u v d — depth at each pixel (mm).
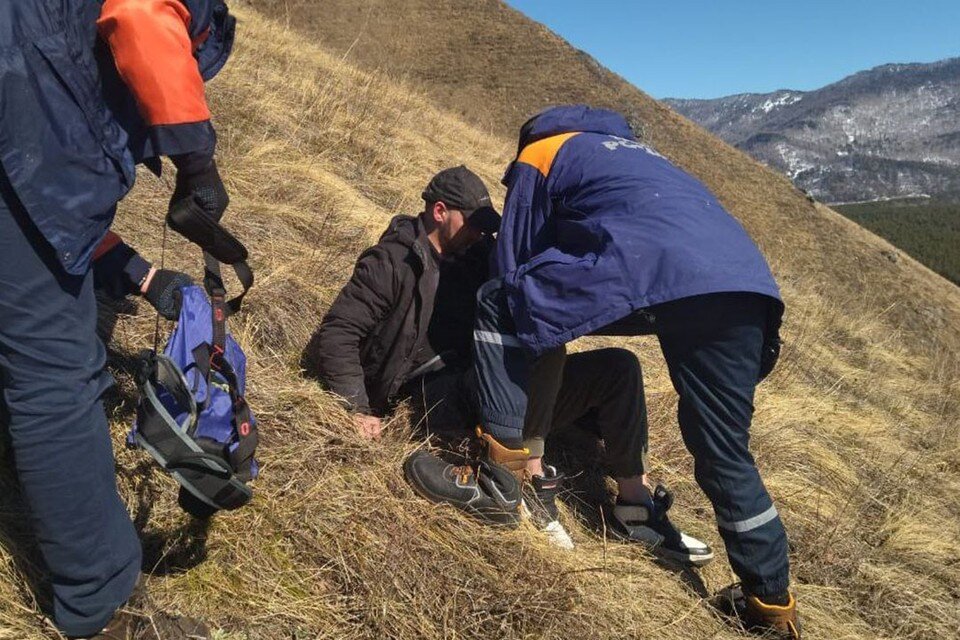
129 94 1728
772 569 2436
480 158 9883
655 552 2824
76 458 1657
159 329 2812
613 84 33156
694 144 29781
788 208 25734
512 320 2426
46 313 1621
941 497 4352
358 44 31094
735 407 2303
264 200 4344
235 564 2121
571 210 2396
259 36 9078
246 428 1948
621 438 2762
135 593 1844
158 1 1690
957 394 6734
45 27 1577
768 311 2289
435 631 2133
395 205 5656
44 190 1563
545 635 2219
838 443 4527
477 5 36062
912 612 3047
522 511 2635
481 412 2504
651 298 2156
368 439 2680
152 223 3502
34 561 1927
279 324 3213
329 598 2133
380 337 2797
